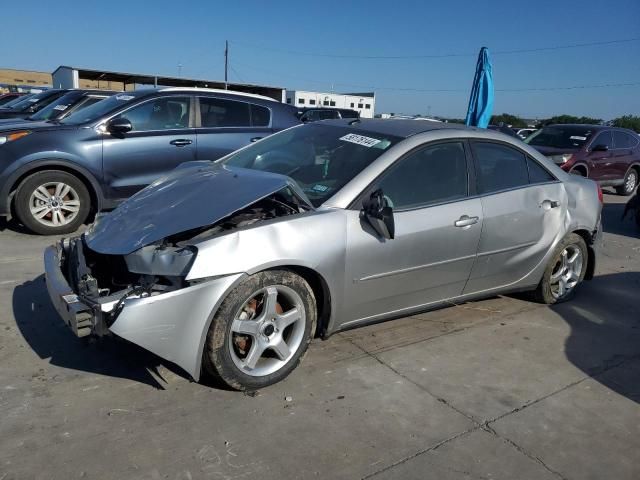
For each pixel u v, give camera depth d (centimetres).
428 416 320
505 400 343
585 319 484
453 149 419
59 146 645
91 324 293
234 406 315
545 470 281
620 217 1049
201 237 316
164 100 714
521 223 447
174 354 300
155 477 256
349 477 265
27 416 295
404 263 377
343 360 378
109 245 327
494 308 496
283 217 336
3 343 372
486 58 1035
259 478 260
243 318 321
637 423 329
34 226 647
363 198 362
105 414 300
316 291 359
